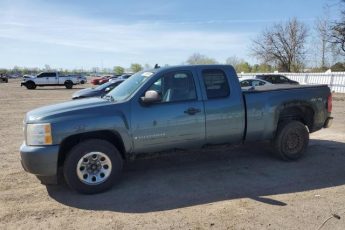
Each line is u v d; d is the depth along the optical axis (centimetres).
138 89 591
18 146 909
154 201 521
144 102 577
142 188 575
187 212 480
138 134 580
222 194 544
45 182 607
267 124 680
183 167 684
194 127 617
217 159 736
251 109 664
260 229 427
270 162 713
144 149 592
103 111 561
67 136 538
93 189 552
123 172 657
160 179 617
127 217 468
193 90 624
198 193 550
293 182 596
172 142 607
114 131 564
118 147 598
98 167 560
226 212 477
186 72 625
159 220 456
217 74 647
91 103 586
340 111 1652
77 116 545
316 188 568
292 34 5547
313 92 736
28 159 529
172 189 568
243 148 812
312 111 744
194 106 616
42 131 530
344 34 4134
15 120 1422
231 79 654
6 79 6800
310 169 669
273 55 5669
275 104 685
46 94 3189
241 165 695
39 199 534
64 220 461
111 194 552
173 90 611
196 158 743
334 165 695
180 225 441
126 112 572
